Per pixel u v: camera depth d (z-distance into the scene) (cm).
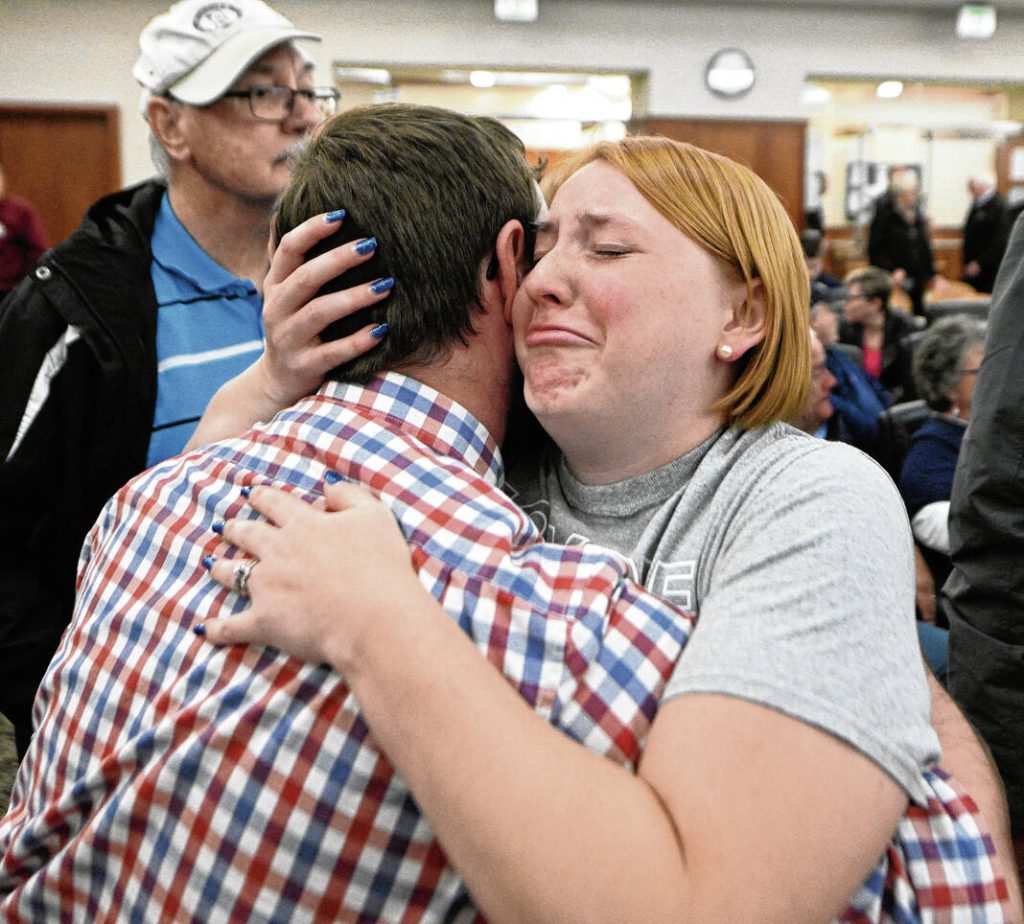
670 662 72
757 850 60
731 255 86
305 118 171
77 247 156
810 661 66
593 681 69
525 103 993
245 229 171
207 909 69
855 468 79
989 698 138
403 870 68
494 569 72
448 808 61
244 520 78
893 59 806
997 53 814
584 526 92
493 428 93
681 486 87
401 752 63
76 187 712
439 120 88
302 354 89
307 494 80
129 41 700
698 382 86
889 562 72
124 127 709
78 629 86
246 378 103
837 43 796
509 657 69
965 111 1004
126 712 78
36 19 691
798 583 70
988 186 841
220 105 163
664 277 83
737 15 781
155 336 159
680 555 83
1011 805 137
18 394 149
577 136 995
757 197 89
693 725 65
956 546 141
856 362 409
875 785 64
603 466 91
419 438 85
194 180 168
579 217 86
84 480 155
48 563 156
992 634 137
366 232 85
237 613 75
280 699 69
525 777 61
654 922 59
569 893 59
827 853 62
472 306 87
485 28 756
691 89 787
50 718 85
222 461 87
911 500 261
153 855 72
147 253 164
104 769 75
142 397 154
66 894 78
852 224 984
